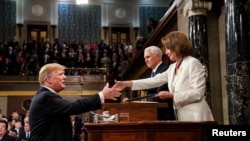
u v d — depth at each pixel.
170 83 2.95
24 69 15.30
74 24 19.28
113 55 16.58
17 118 9.53
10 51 16.02
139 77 12.02
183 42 2.86
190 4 6.04
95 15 19.52
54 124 2.43
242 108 4.47
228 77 4.69
